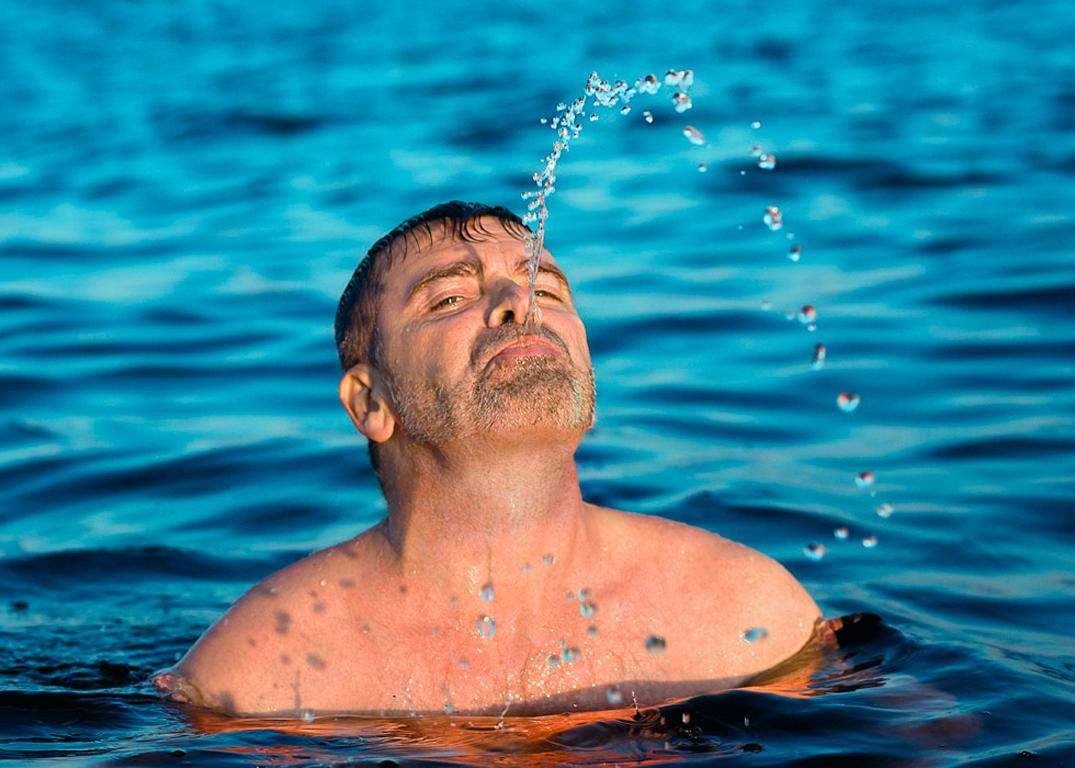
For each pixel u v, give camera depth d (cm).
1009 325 876
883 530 596
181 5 3538
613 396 796
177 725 411
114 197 1462
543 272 427
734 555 452
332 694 421
